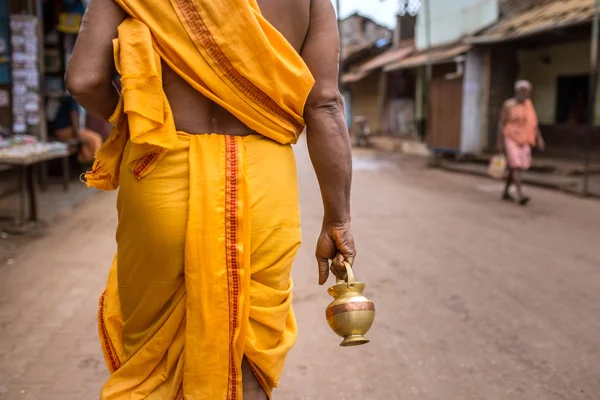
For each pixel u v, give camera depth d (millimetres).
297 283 4828
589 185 10812
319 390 3037
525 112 9008
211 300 1438
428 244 6293
